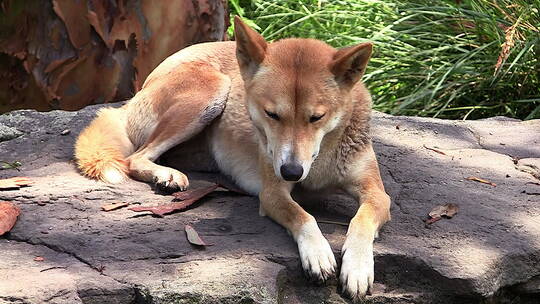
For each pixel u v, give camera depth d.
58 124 11.13
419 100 14.27
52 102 12.89
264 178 8.65
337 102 8.32
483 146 11.13
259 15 16.64
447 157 10.54
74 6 12.59
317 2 16.67
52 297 7.04
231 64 10.21
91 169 9.58
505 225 8.65
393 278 7.96
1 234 8.04
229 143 9.77
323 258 7.71
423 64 14.62
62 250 7.86
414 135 11.31
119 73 12.94
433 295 7.84
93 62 12.86
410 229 8.52
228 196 9.34
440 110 13.81
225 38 14.00
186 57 10.36
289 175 7.81
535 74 14.12
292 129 8.04
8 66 12.95
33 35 12.75
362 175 8.78
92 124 10.17
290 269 7.75
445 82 14.46
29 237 8.06
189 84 9.92
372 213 8.23
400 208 8.99
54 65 12.77
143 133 10.18
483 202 9.18
